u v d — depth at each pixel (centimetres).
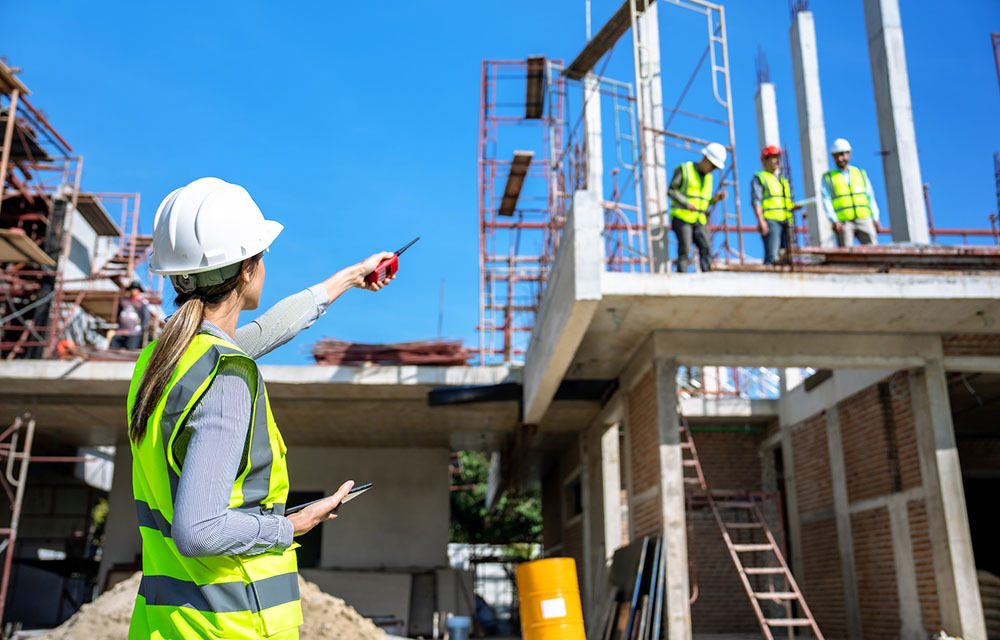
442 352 1411
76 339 2091
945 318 998
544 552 2253
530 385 1310
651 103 1184
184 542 137
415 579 1808
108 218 2161
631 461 1197
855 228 1160
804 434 1425
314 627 1034
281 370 1361
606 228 1334
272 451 158
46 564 2159
